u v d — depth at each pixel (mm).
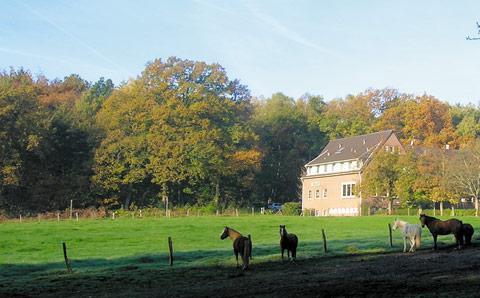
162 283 24734
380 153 81875
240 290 21469
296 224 58250
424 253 32719
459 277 22312
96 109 102000
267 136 118875
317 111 134875
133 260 33250
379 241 40000
